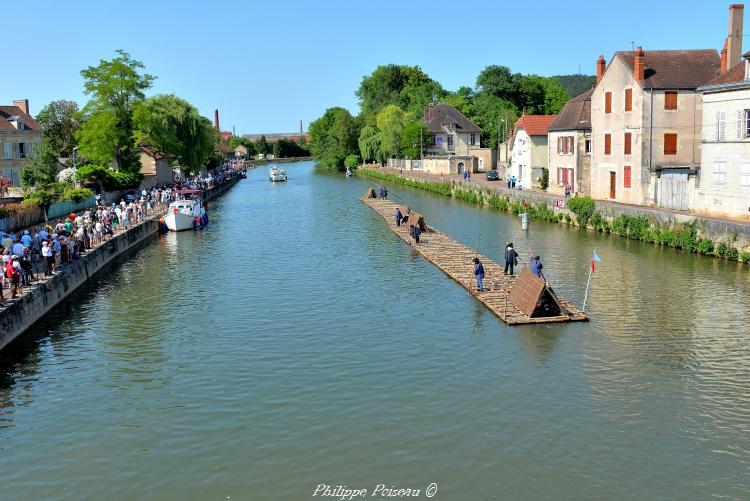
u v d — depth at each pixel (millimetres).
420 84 158250
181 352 24641
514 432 17859
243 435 18047
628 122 51438
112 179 65938
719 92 40375
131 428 18656
